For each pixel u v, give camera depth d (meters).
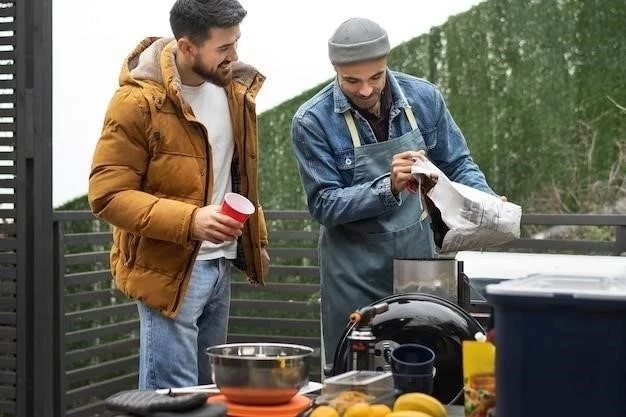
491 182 6.68
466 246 3.00
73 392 5.20
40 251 4.76
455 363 2.47
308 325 5.54
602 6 6.53
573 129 6.59
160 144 3.27
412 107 3.43
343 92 3.34
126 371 5.88
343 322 3.41
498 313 1.88
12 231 4.77
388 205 3.17
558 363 1.82
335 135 3.34
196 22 3.21
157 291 3.33
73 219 5.12
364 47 3.16
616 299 1.78
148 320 3.38
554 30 6.59
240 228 3.12
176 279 3.34
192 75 3.35
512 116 6.63
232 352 2.40
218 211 3.12
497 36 6.60
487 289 1.86
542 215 5.05
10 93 4.73
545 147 6.62
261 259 3.61
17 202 4.74
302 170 3.36
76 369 5.52
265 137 6.51
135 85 3.27
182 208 3.16
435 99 3.47
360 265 3.37
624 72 6.51
